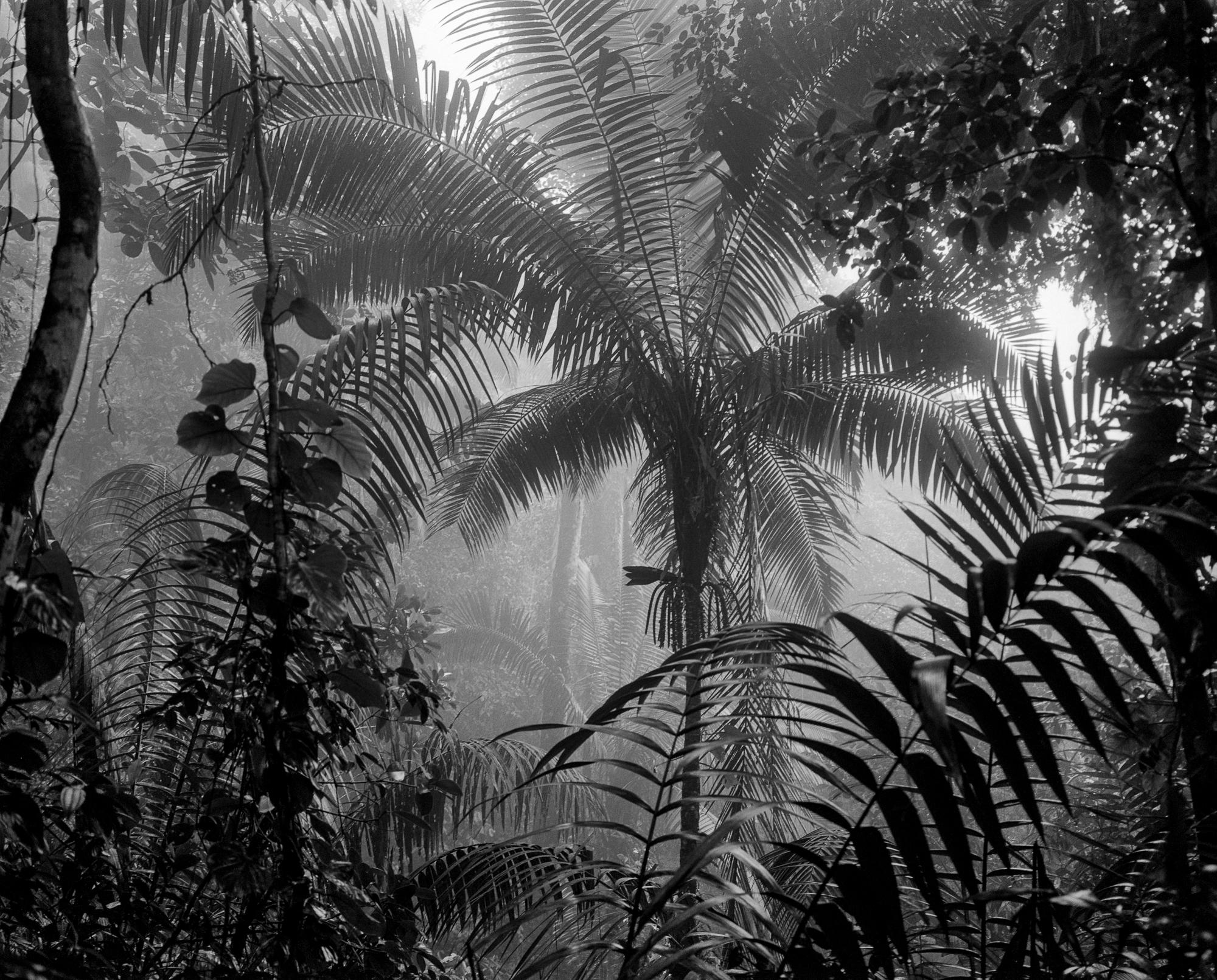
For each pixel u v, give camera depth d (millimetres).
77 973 1951
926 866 1656
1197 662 1802
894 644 1602
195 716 2617
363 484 3443
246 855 2307
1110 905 2176
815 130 5555
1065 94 3715
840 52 5523
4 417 2049
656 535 6461
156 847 2889
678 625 5477
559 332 6105
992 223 4078
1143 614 1763
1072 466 2340
